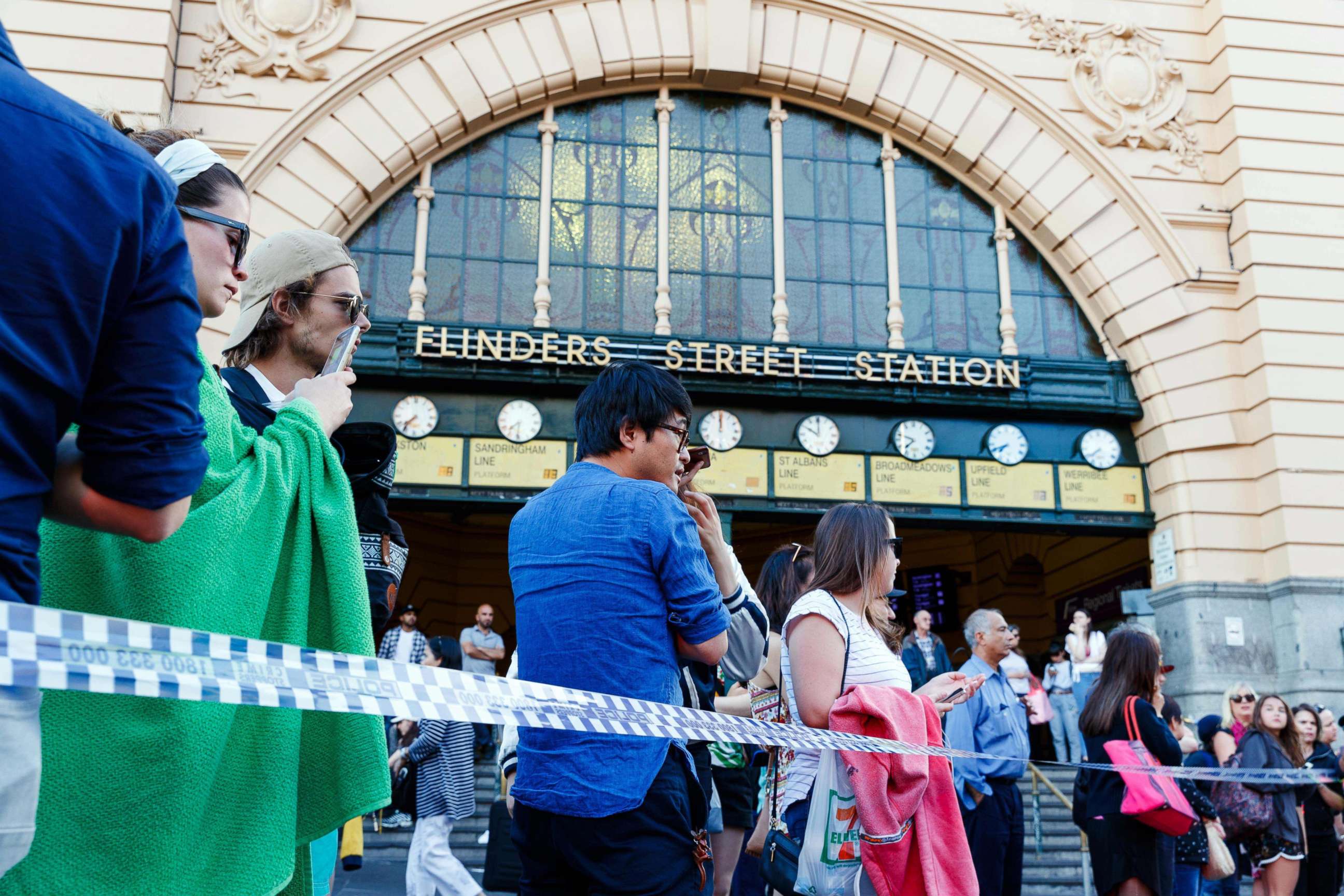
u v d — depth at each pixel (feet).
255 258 9.47
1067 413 47.91
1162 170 49.73
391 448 9.58
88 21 41.78
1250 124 49.24
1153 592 47.70
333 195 43.83
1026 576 71.72
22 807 4.87
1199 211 49.42
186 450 5.26
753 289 47.67
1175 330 48.21
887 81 48.55
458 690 7.25
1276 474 45.96
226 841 6.63
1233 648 45.14
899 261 48.85
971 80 49.11
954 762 20.33
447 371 44.19
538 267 46.24
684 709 9.03
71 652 4.88
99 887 5.90
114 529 5.21
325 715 7.47
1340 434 46.57
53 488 5.14
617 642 8.92
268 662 6.10
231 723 6.66
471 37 45.88
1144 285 48.44
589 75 46.75
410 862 23.70
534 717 7.58
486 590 72.49
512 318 45.85
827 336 47.60
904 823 11.16
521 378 44.68
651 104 48.78
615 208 47.65
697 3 47.83
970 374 46.88
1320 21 50.78
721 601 9.45
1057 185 48.78
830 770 11.52
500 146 47.34
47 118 4.91
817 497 45.78
